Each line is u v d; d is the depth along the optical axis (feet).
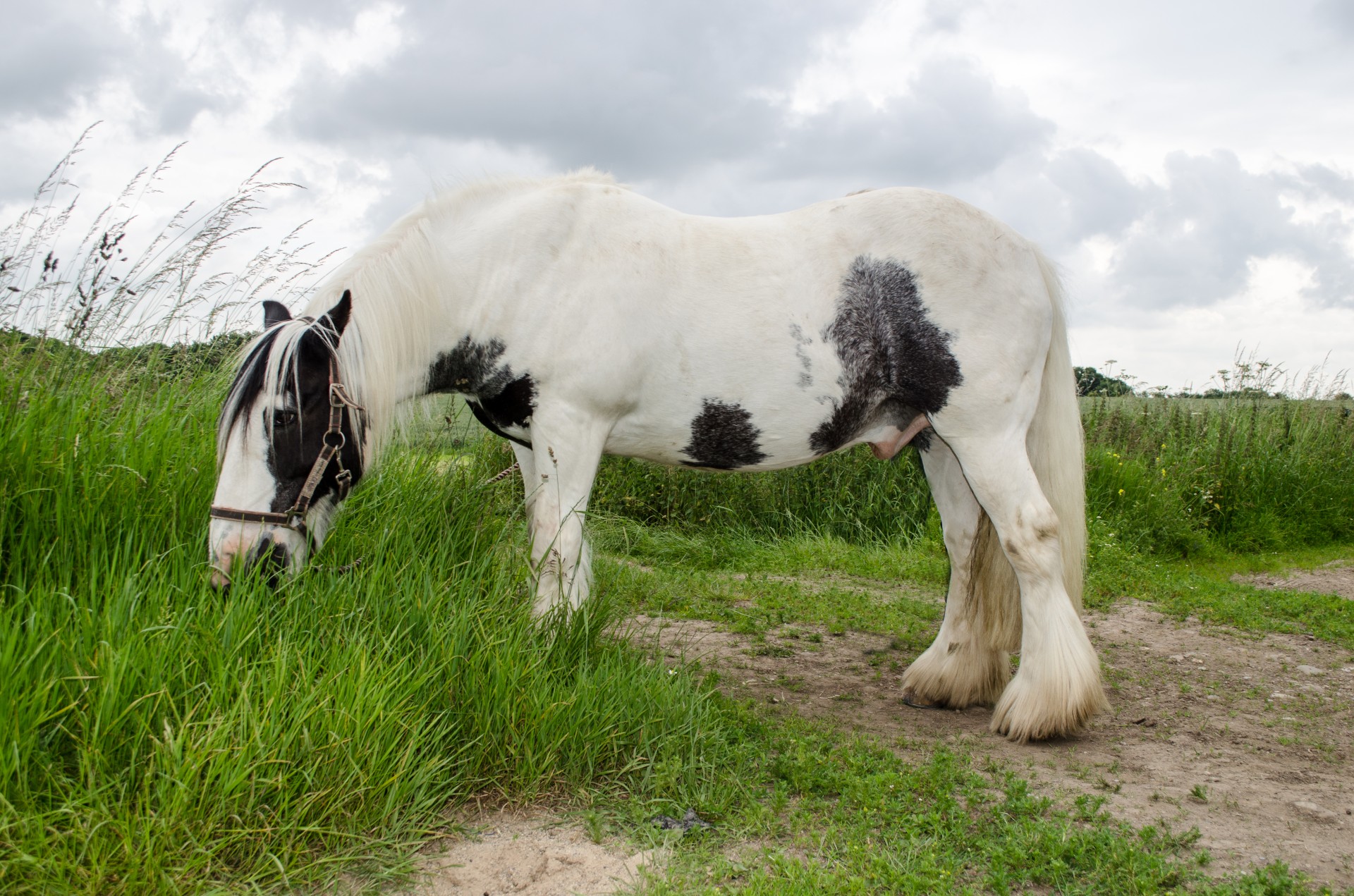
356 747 6.75
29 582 8.31
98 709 6.22
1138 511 24.20
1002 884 6.59
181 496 9.74
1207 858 7.09
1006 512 10.23
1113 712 11.29
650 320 9.84
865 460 24.59
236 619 7.57
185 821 5.83
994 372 10.14
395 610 8.57
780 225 10.64
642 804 7.51
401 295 9.45
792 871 6.49
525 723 7.79
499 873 6.50
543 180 10.69
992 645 11.17
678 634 14.03
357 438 9.11
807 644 14.21
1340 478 27.96
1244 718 11.34
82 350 11.43
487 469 14.03
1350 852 7.48
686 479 23.43
